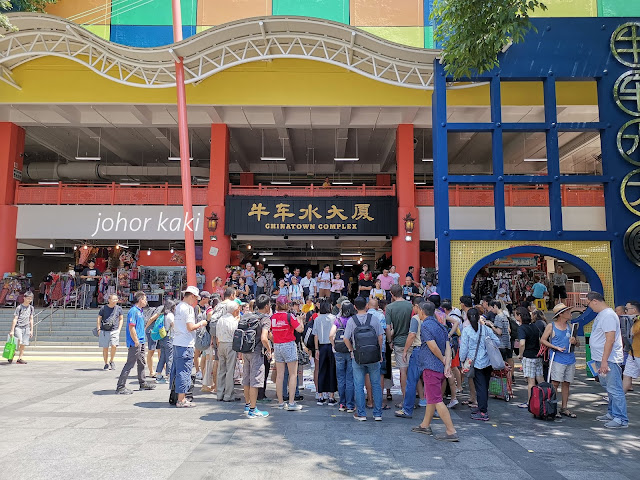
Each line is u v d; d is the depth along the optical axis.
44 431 6.19
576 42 12.84
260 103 18.08
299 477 4.71
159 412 7.32
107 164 27.52
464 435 6.29
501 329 8.91
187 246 14.80
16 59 17.61
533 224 18.30
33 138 23.03
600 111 12.63
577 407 8.08
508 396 8.56
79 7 18.47
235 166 26.20
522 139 22.25
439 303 8.03
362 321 7.09
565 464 5.18
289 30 15.15
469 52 9.97
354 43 15.09
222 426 6.55
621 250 12.18
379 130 21.91
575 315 12.35
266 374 8.42
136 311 9.06
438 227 12.55
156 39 18.30
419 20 18.22
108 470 4.82
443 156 12.70
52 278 19.59
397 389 9.71
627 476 4.83
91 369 11.54
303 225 19.02
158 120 19.69
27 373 10.85
